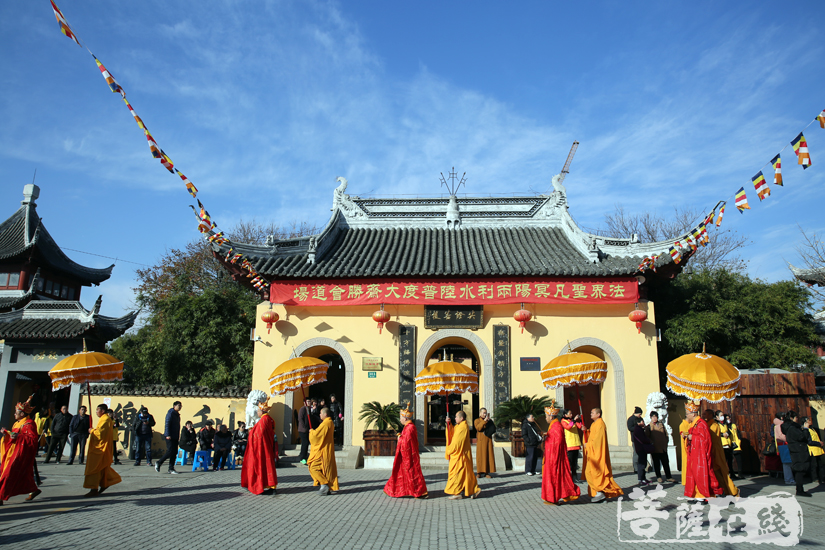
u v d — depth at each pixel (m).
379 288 16.88
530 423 14.04
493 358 16.77
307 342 17.17
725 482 9.98
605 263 17.22
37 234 25.00
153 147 10.34
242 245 17.44
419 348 16.95
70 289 28.59
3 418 17.91
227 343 19.20
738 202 10.18
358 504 10.24
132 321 19.72
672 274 17.05
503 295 16.64
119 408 17.11
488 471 13.68
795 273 20.84
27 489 10.08
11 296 25.11
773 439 14.45
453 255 18.36
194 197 11.27
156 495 10.90
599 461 10.48
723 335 17.80
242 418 16.81
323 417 11.41
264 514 9.34
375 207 21.45
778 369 15.70
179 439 14.49
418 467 10.96
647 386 16.44
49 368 18.22
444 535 8.14
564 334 16.89
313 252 17.78
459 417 11.15
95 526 8.44
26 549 7.20
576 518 9.25
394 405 16.05
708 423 10.57
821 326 19.98
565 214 20.33
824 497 11.19
